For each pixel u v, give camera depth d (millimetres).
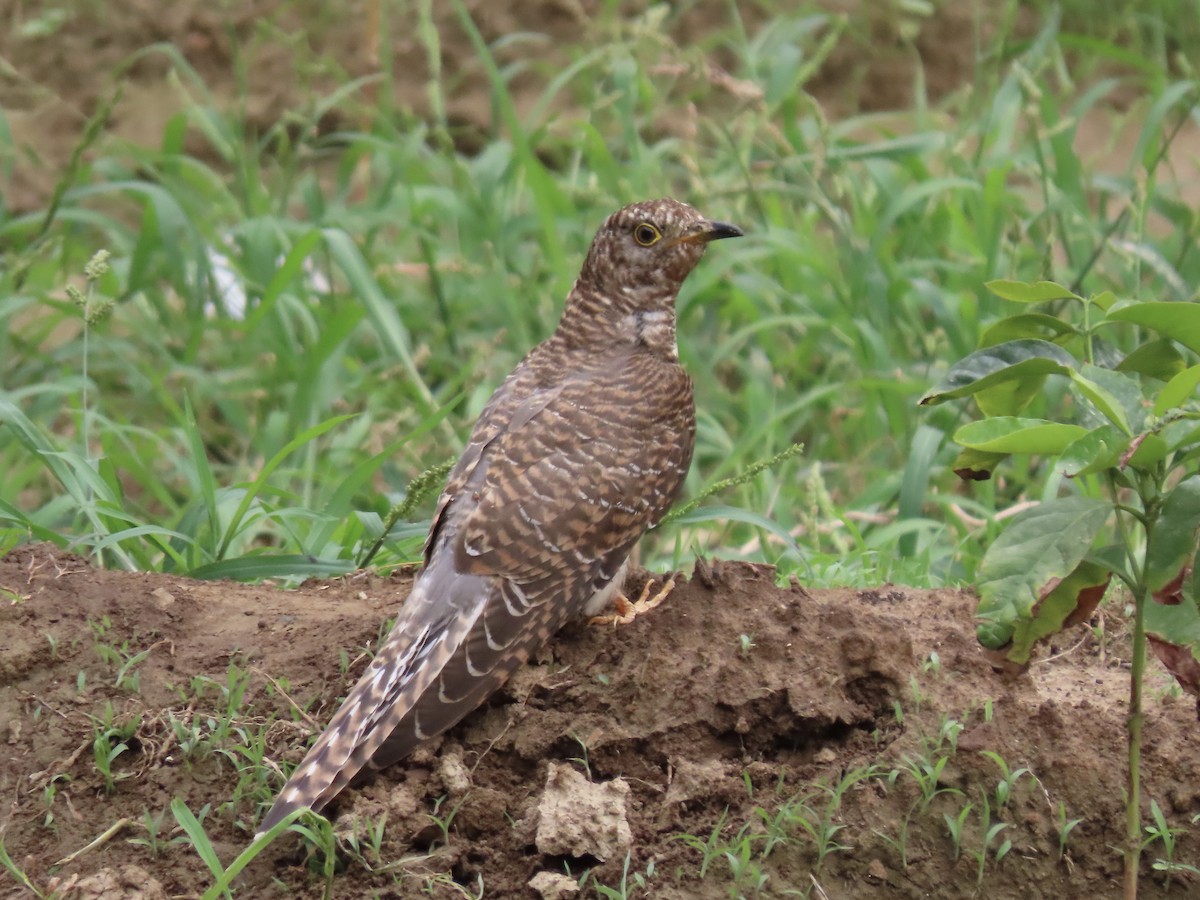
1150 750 8734
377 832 8242
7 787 8664
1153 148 18000
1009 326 8688
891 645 9016
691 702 8875
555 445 9430
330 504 11492
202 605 9945
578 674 9047
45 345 17906
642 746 8781
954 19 22891
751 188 16281
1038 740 8688
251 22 22438
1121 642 9828
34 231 18547
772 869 8297
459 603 8766
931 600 9961
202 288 15992
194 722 8844
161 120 21938
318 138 21797
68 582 9805
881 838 8367
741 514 10812
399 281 17891
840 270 17250
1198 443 7797
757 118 16453
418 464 14258
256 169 19203
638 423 9680
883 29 22766
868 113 22781
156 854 8398
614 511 9336
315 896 8195
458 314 17406
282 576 10727
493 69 16625
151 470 15555
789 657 9023
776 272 18031
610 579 9250
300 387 14867
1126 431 7504
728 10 22797
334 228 15883
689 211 10523
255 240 16703
